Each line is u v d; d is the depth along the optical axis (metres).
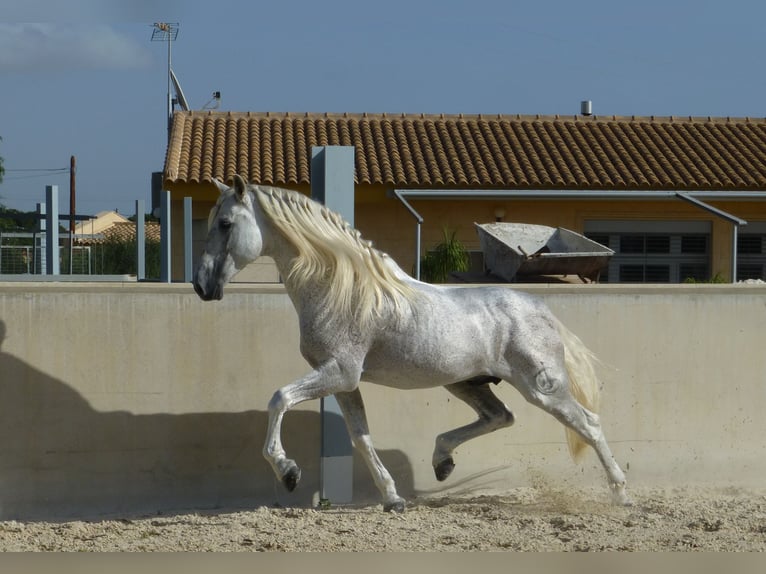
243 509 8.22
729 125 25.17
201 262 7.07
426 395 8.47
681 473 8.77
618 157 22.50
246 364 8.23
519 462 8.60
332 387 6.99
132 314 8.10
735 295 8.85
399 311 7.08
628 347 8.69
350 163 8.24
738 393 8.84
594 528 7.02
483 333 7.27
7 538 6.84
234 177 7.00
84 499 8.01
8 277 16.39
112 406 8.07
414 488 8.43
